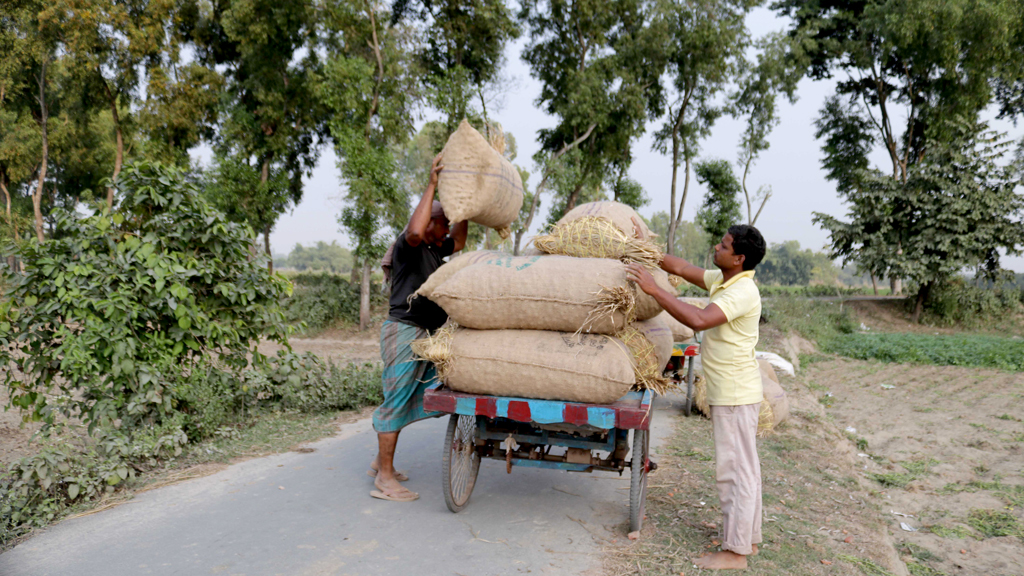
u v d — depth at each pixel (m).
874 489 5.55
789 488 5.06
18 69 27.45
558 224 4.43
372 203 18.12
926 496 5.49
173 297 5.81
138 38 21.86
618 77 24.45
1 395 8.30
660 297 3.39
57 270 5.54
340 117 19.27
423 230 4.04
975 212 20.72
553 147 27.47
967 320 22.36
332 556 3.47
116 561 3.37
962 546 4.39
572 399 3.58
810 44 27.91
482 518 4.08
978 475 6.22
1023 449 7.14
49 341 5.62
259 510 4.15
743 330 3.39
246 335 6.81
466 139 4.00
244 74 25.77
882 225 22.53
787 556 3.64
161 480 4.74
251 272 6.79
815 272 101.75
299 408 7.29
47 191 39.47
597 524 4.02
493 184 4.06
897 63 28.27
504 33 22.44
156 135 23.19
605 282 3.56
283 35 22.58
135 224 6.37
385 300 21.52
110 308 5.39
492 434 4.03
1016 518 4.95
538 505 4.35
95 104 26.69
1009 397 10.45
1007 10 23.16
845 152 31.62
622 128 25.33
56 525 3.87
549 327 3.75
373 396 7.88
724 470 3.44
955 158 21.28
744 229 3.39
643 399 3.65
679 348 7.30
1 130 31.08
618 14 25.08
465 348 3.73
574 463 3.98
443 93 19.83
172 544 3.60
